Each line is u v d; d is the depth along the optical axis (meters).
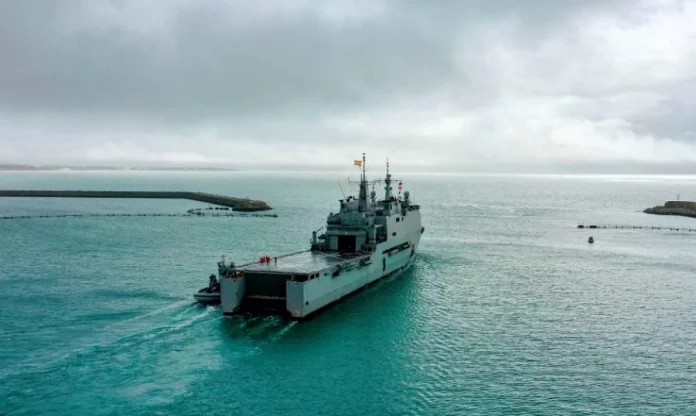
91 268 99.00
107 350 56.56
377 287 88.19
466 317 71.88
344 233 90.00
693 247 138.38
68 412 43.94
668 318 72.31
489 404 47.38
